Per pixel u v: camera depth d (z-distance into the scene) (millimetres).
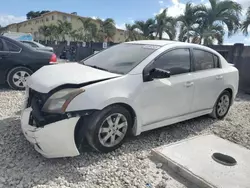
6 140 3486
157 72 3477
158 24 19906
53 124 2826
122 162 3176
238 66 8969
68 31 35844
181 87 3955
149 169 3074
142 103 3482
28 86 3410
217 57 4840
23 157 3100
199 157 3252
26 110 3168
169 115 3924
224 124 4832
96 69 3664
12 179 2670
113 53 4230
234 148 3584
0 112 4629
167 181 2857
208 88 4461
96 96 3045
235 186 2699
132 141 3760
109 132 3262
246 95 8242
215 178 2816
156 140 3881
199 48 4477
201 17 14008
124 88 3297
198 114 4492
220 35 13844
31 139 2930
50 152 2896
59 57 23047
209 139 3848
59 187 2609
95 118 3072
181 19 14391
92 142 3137
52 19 46500
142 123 3564
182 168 2977
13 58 6258
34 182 2652
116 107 3236
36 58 6496
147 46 4059
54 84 3016
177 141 3756
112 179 2826
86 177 2820
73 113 2895
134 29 22891
